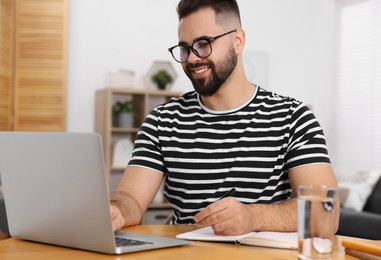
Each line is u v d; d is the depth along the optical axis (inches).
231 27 72.9
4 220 105.9
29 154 52.2
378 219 156.5
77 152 48.3
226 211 56.2
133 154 78.1
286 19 225.8
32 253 50.1
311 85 228.5
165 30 208.2
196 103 78.8
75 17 198.5
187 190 75.8
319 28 229.5
